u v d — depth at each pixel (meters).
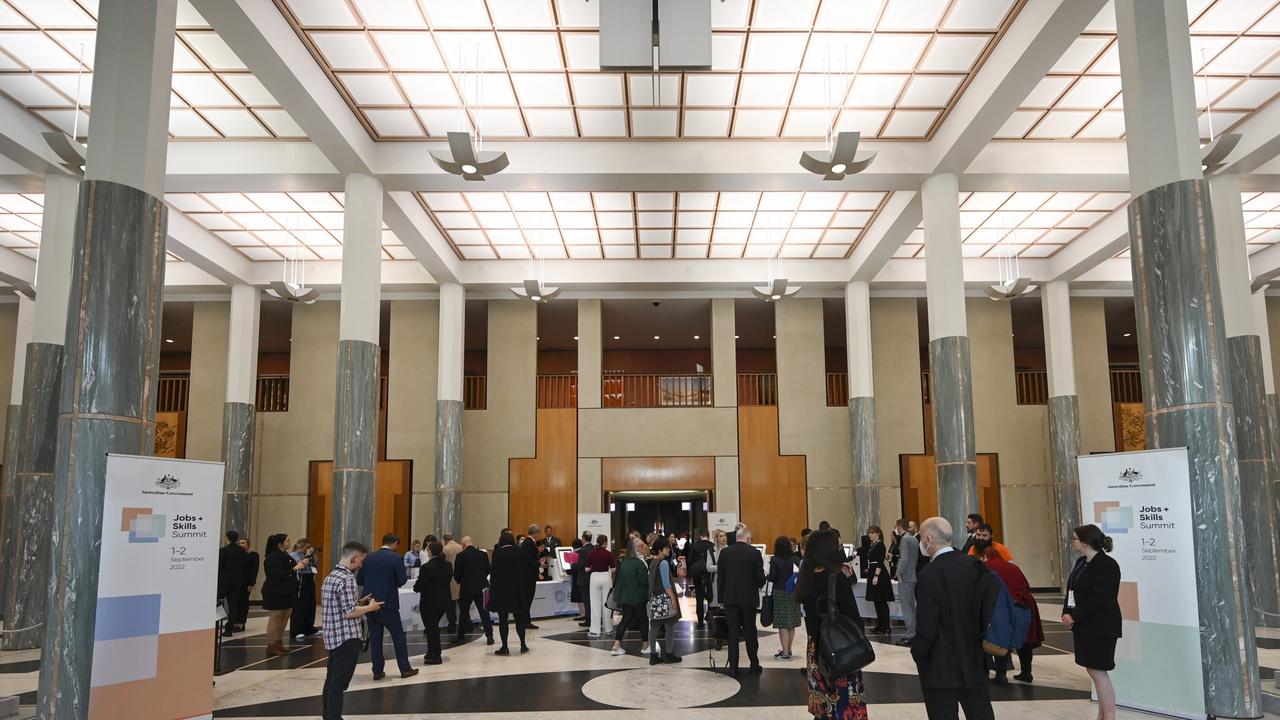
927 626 5.06
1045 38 10.79
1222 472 7.76
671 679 9.65
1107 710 6.79
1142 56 8.70
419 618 15.05
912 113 13.79
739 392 24.34
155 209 7.95
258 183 14.81
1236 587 7.61
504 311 22.84
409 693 9.17
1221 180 14.73
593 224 18.53
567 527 22.00
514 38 11.56
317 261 21.05
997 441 22.47
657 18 9.34
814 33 11.53
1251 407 14.25
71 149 11.27
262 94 12.86
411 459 22.16
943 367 14.21
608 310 24.30
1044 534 22.16
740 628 10.27
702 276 21.31
